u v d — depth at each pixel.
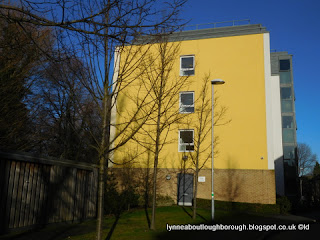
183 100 21.50
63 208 11.20
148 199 19.47
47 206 10.44
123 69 6.68
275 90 35.31
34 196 9.91
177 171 20.77
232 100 20.88
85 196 12.66
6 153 8.77
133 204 17.98
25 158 9.48
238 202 19.25
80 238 8.75
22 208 9.40
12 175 9.09
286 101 39.38
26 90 15.16
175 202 20.50
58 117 20.61
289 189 37.06
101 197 6.29
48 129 21.27
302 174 61.91
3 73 12.06
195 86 21.48
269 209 18.84
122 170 20.92
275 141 34.97
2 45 8.03
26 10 4.93
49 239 8.45
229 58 21.45
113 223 12.16
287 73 39.97
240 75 21.08
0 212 8.58
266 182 19.58
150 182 20.70
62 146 22.20
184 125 20.81
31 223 9.71
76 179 12.11
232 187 20.00
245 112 20.58
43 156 10.27
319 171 63.16
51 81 16.47
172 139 20.80
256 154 20.02
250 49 21.27
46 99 18.16
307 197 29.09
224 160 20.38
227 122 20.67
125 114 20.58
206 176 20.34
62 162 11.27
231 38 21.64
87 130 7.41
